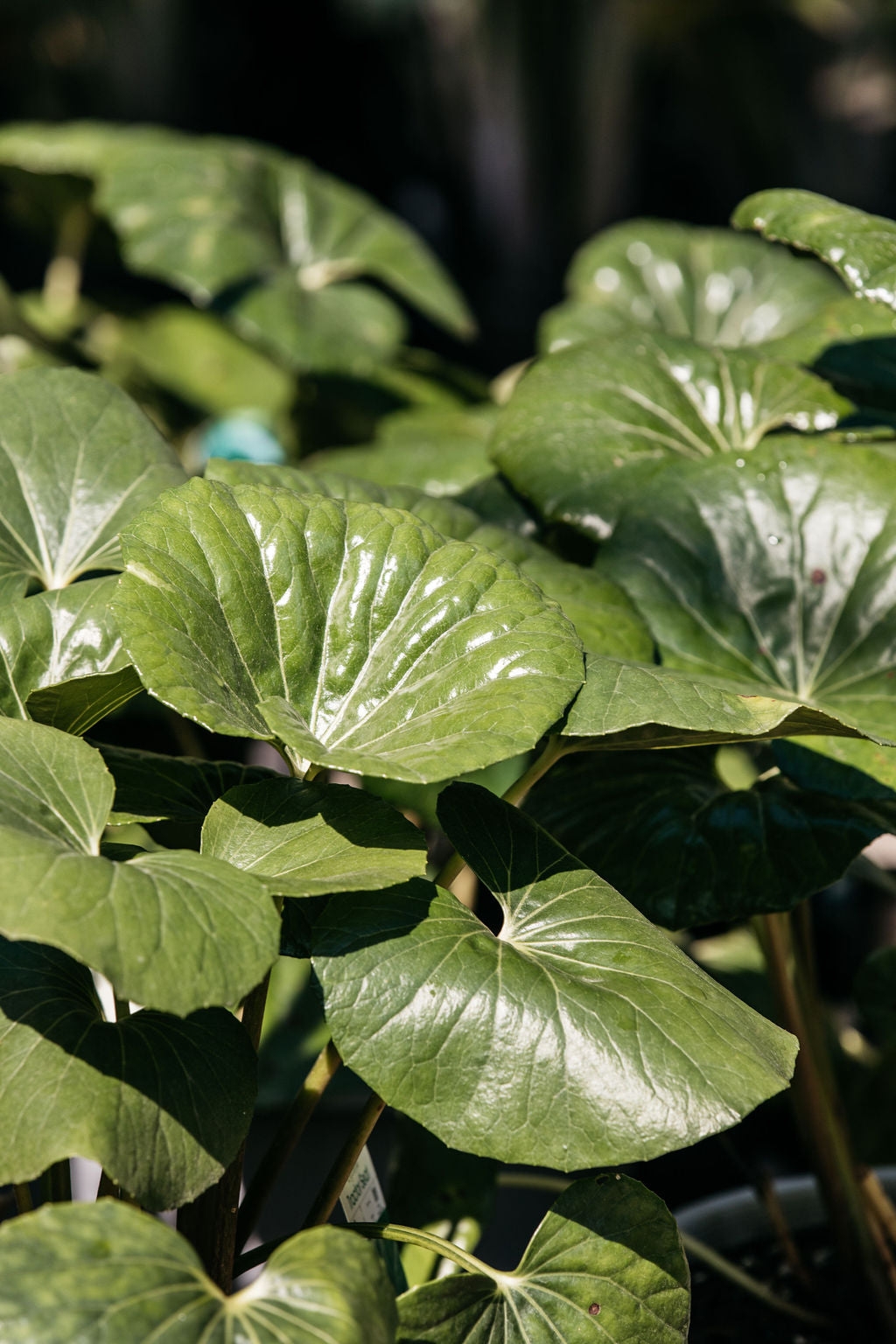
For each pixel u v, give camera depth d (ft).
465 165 22.43
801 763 5.58
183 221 10.69
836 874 5.49
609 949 5.03
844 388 6.35
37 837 4.73
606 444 6.09
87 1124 4.68
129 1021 4.91
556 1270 4.95
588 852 5.67
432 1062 4.82
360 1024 4.84
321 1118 6.82
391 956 4.89
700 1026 4.89
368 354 10.75
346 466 7.45
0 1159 4.65
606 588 5.83
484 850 5.15
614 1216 4.98
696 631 5.88
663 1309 4.96
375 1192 5.38
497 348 21.39
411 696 5.17
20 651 5.30
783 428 6.25
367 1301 4.59
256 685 5.13
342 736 5.15
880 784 5.52
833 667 5.86
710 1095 4.78
